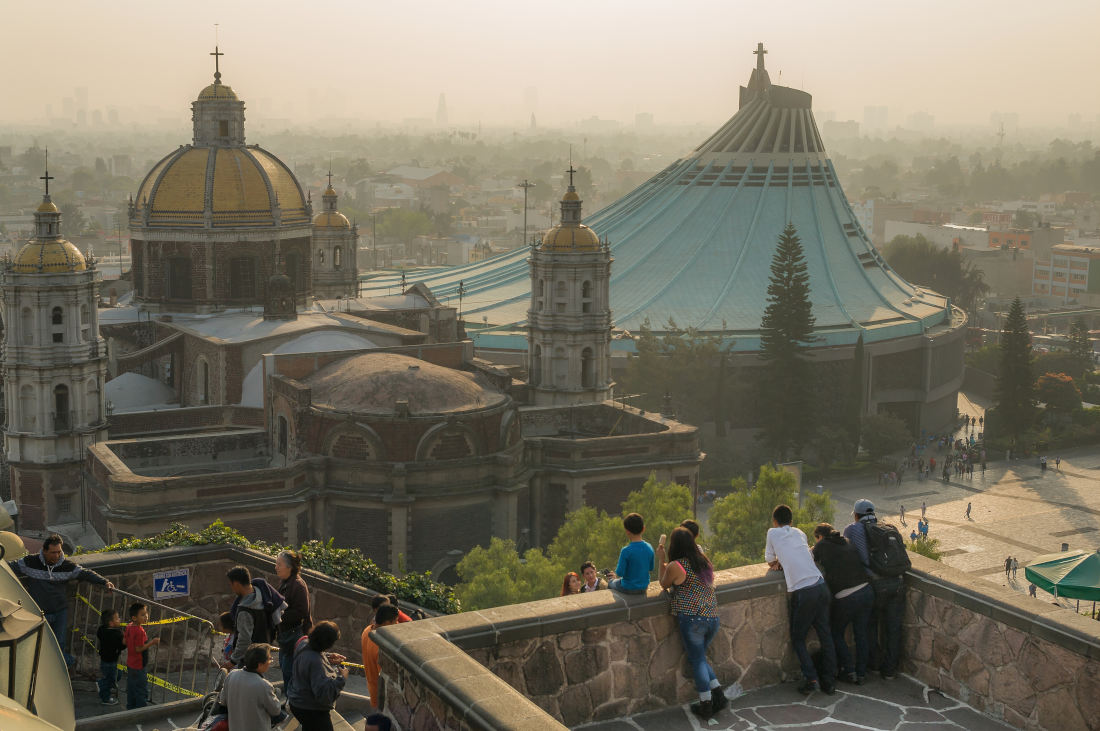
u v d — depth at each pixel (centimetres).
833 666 1773
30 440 7188
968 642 1744
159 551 3002
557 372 8650
